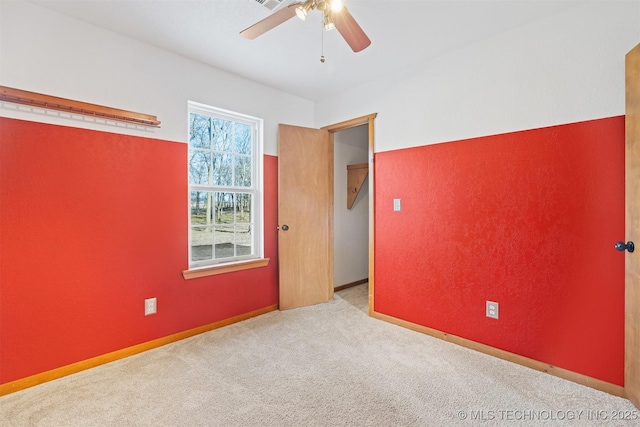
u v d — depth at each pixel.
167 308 2.50
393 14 1.98
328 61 2.65
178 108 2.54
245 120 3.12
